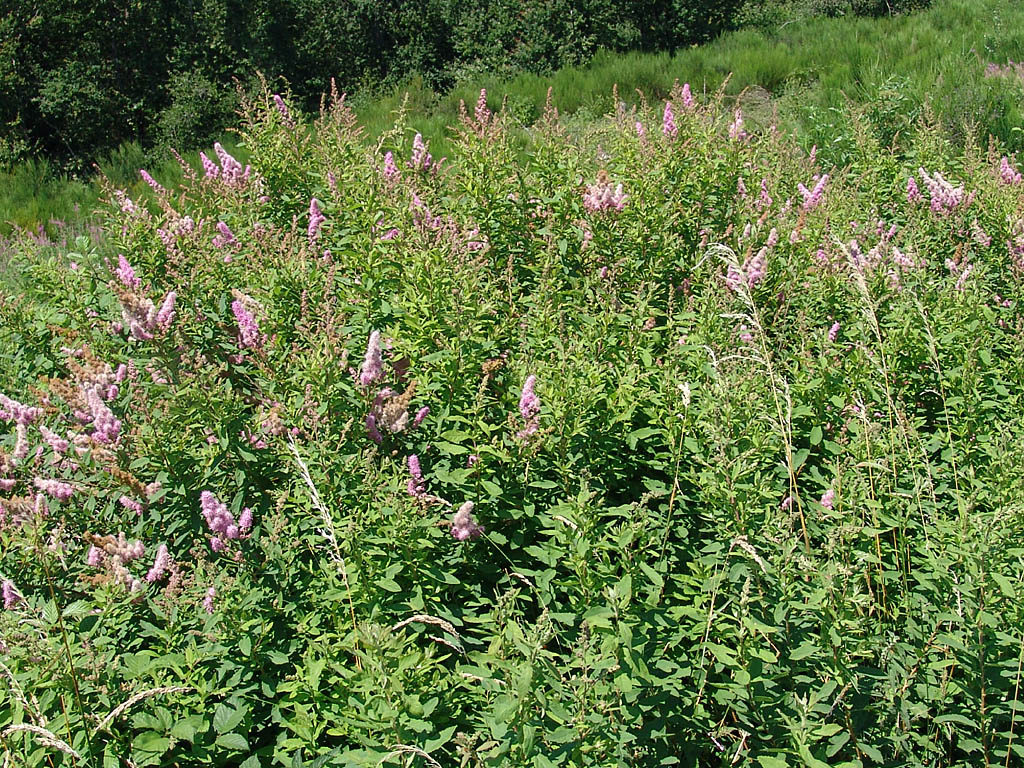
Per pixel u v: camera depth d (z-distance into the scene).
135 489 3.74
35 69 21.48
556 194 5.71
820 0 23.25
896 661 3.29
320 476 3.61
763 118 12.66
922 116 9.46
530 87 16.58
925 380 4.80
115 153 18.77
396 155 6.79
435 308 4.36
